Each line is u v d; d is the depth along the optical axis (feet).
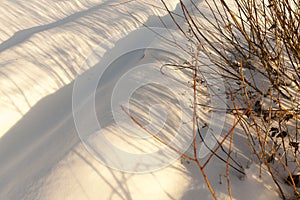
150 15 14.17
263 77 7.78
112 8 14.12
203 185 5.00
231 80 7.70
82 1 14.82
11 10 12.57
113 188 4.62
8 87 7.73
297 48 5.67
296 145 4.92
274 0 5.51
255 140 5.98
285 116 5.71
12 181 5.36
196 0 16.65
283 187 5.05
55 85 8.50
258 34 5.89
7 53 9.40
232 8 13.79
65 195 4.56
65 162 5.12
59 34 10.78
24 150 6.24
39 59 9.26
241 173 5.25
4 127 6.97
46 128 6.86
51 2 13.91
